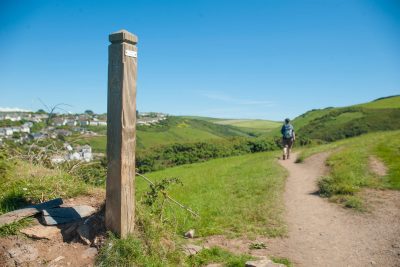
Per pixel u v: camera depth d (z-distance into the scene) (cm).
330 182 1244
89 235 588
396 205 962
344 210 988
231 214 1019
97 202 692
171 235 677
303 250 734
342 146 2350
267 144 3925
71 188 742
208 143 3950
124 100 558
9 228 574
